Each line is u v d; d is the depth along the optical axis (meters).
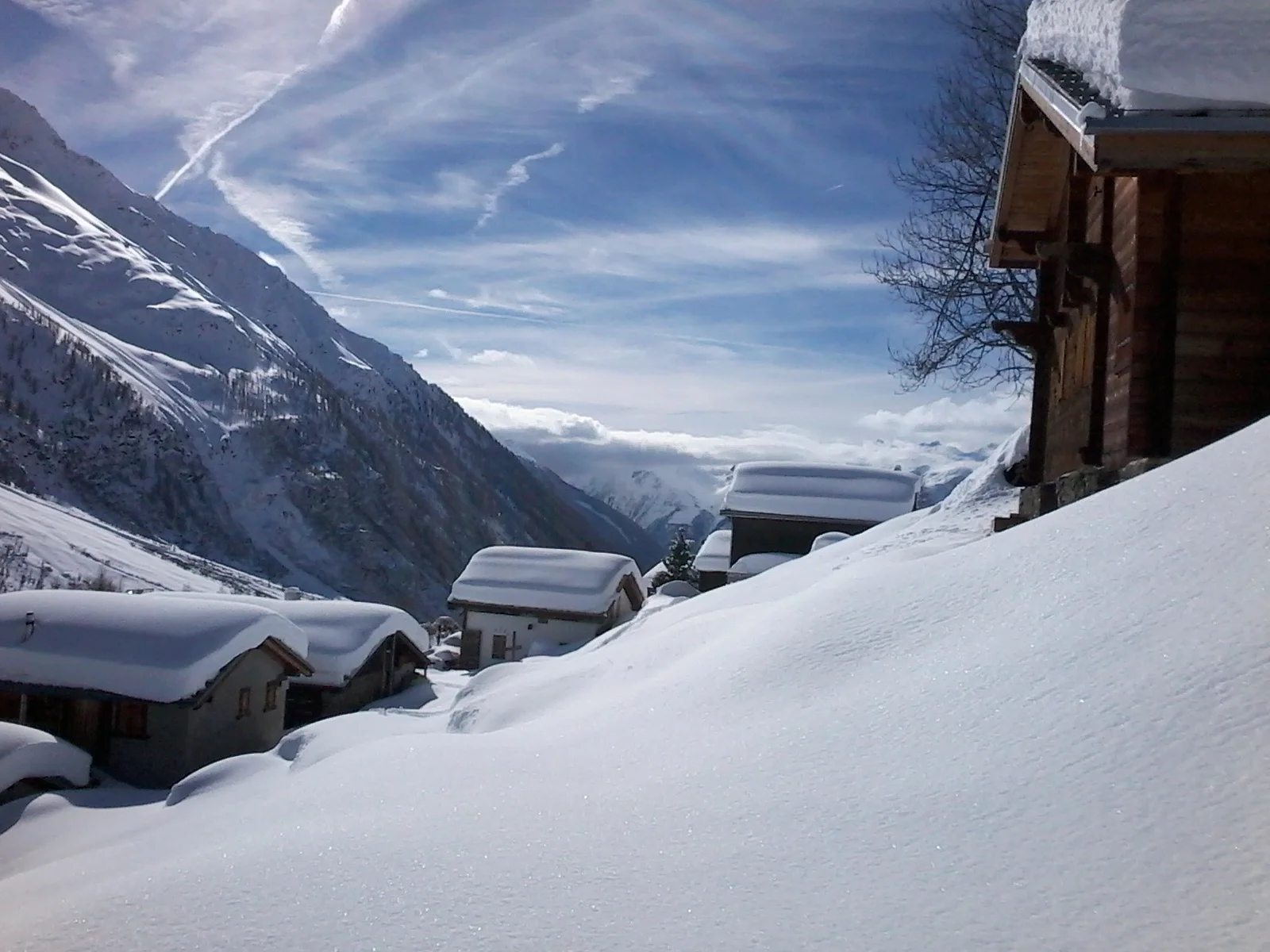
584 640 34.19
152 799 17.34
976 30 18.75
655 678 6.90
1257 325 6.89
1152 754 2.78
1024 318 18.09
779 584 11.12
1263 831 2.30
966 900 2.35
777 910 2.43
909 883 2.49
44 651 19.50
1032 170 9.66
